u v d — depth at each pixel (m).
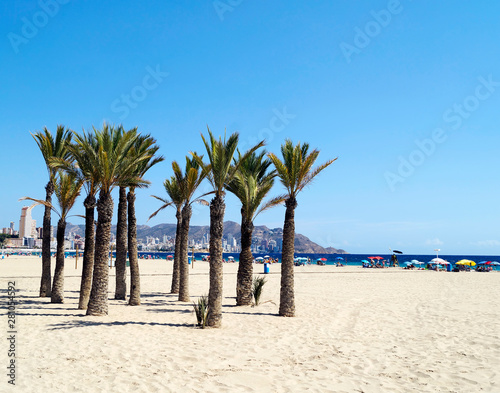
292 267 13.15
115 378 6.39
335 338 9.72
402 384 6.32
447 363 7.53
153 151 16.09
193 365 7.23
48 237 17.56
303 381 6.44
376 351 8.46
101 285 12.41
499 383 6.34
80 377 6.41
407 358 7.90
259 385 6.21
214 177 11.27
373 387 6.18
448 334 10.21
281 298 12.99
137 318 12.05
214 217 11.15
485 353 8.27
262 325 11.23
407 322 12.02
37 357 7.54
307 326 11.22
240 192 15.45
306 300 17.34
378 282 28.56
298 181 13.02
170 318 12.23
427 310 14.52
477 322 11.91
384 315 13.37
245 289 15.52
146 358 7.61
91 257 13.88
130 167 12.67
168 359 7.58
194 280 30.20
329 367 7.25
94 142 13.19
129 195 15.95
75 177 13.40
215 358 7.73
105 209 12.41
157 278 32.09
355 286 25.09
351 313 13.79
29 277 29.84
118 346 8.48
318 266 59.97
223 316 12.71
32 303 15.03
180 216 20.67
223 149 11.13
